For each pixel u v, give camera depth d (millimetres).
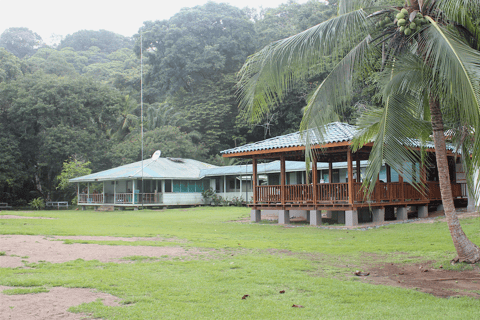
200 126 57500
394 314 5059
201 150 52344
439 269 7965
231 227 17375
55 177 44812
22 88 41844
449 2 7594
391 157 7688
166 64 59156
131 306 5207
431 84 7898
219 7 62062
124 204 34094
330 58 9430
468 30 8234
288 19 62594
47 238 11625
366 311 5184
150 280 6645
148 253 9438
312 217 17531
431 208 22016
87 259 8523
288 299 5746
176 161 40594
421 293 6133
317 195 17453
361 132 10328
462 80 6516
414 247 10367
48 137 39969
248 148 19094
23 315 4711
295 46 8656
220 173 35812
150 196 34625
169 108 56500
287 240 12352
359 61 8586
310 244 11305
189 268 7734
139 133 49719
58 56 68938
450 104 8141
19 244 10078
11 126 41812
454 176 21281
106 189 38531
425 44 7938
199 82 59938
